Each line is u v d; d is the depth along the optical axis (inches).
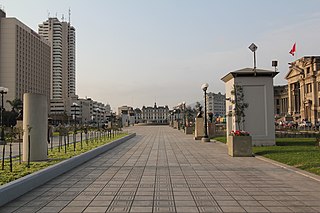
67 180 314.3
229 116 673.6
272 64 645.3
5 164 375.9
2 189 229.0
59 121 3572.8
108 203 230.1
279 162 414.3
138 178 323.6
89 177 330.0
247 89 639.1
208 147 676.7
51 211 211.3
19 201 236.5
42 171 303.1
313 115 2706.7
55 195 254.4
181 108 2046.0
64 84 5098.4
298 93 3097.9
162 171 366.0
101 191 267.3
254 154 505.0
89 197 247.8
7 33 3560.5
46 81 4527.6
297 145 612.7
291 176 326.3
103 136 955.3
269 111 634.2
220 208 215.5
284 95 3511.3
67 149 552.4
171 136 1130.0
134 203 229.5
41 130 413.7
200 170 371.2
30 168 338.6
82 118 4367.6
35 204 228.2
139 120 4594.0
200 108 1656.0
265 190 266.4
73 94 5182.1
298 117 2965.1
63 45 5098.4
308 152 478.0
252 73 633.6
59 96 5004.9
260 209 212.7
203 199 239.1
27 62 3909.9
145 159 477.4
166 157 500.7
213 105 4035.4
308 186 279.0
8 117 1566.2
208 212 206.8
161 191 265.9
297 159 411.8
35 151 405.4
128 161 455.2
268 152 506.6
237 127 627.2
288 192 258.7
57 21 5044.3
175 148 656.4
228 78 684.7
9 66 3548.2
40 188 279.1
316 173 327.3
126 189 274.2
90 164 425.7
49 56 4658.0
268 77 639.8
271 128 631.8
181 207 218.4
